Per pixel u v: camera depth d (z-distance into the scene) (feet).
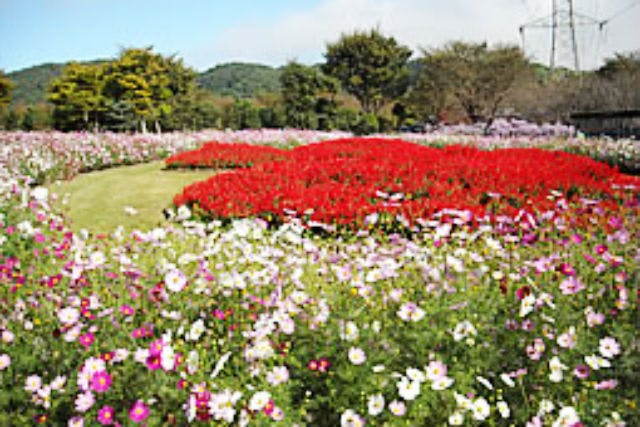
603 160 46.14
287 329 9.86
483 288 10.96
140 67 93.61
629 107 78.64
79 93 103.30
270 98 133.80
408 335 9.66
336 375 9.25
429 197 23.81
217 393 8.73
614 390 8.85
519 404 8.91
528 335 9.68
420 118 129.70
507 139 66.33
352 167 28.50
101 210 27.35
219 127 108.88
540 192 23.89
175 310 10.74
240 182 26.84
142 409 7.93
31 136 53.36
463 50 112.47
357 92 158.20
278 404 8.82
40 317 10.18
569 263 12.48
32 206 17.61
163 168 43.70
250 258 12.42
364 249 14.32
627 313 9.99
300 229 17.61
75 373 8.91
